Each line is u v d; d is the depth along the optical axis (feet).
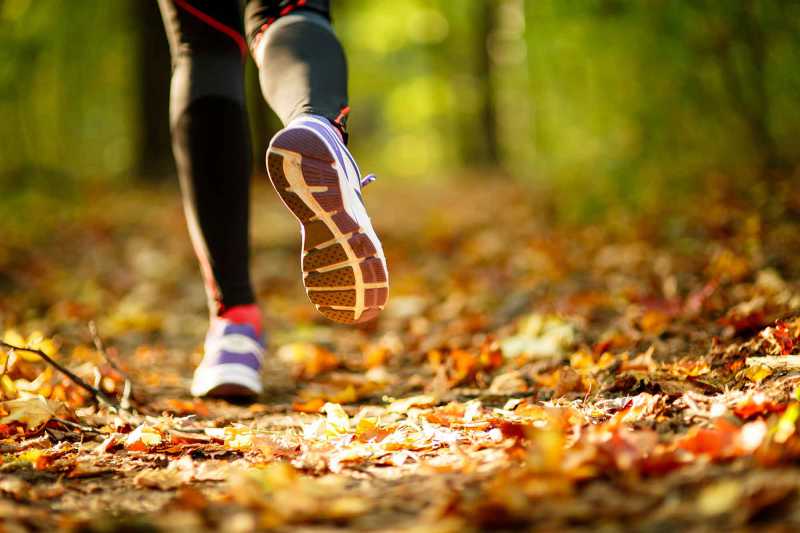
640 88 21.25
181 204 32.68
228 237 9.37
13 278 18.83
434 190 45.55
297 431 7.86
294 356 12.19
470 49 59.93
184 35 9.20
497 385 9.27
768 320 9.12
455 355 10.21
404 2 66.03
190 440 7.30
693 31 19.06
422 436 6.89
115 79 45.91
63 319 14.92
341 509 4.93
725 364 8.00
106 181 38.63
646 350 9.39
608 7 20.07
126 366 11.03
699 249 14.87
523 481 5.01
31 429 7.57
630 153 20.89
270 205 35.17
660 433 6.15
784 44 18.33
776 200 16.02
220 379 9.31
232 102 9.11
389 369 11.13
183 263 21.75
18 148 32.96
